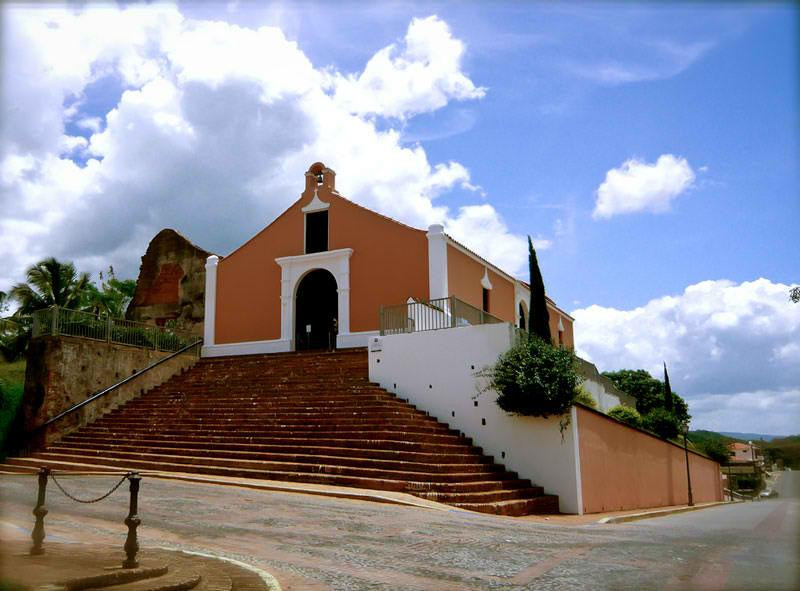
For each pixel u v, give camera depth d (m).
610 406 28.44
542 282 20.38
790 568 4.56
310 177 26.23
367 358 20.31
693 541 8.46
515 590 5.80
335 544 7.86
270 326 25.59
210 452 15.44
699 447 27.59
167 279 34.44
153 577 5.70
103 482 12.95
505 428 15.55
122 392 20.83
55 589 4.79
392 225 23.78
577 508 14.43
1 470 16.75
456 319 17.41
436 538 8.41
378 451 13.95
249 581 5.98
